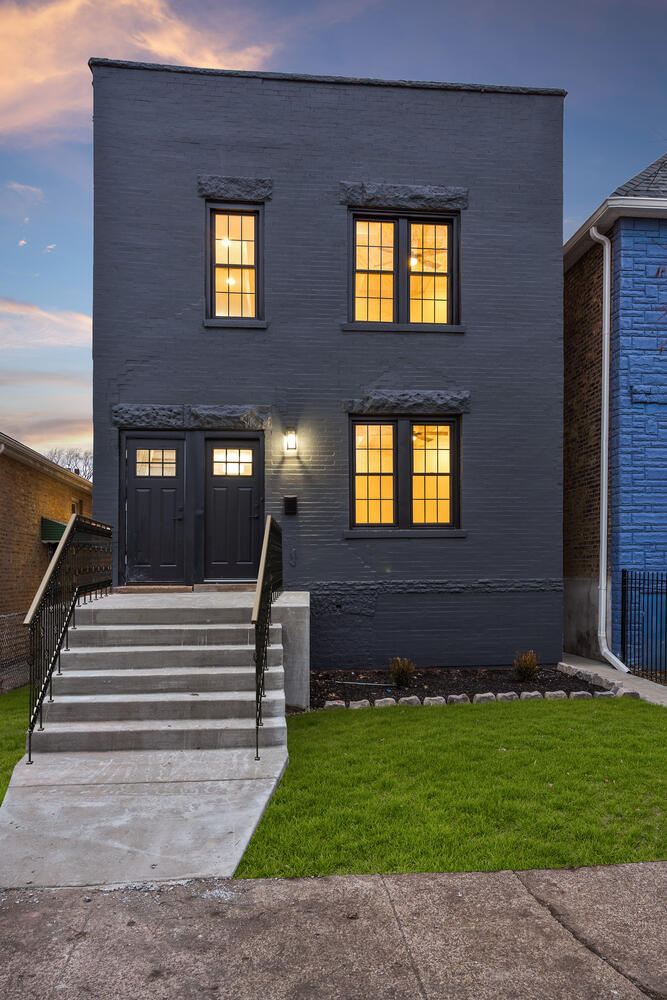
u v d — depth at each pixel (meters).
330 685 8.04
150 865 3.27
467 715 6.39
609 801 4.07
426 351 9.26
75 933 2.70
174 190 8.91
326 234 9.13
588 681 8.28
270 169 9.07
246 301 9.16
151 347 8.83
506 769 4.69
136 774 4.44
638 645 9.23
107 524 8.30
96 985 2.35
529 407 9.39
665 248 9.58
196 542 8.81
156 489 8.84
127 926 2.74
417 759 4.93
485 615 9.16
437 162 9.34
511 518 9.30
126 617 6.36
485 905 2.89
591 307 10.34
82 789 4.20
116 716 5.18
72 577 6.21
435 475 9.41
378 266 9.40
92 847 3.46
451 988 2.31
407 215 9.38
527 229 9.47
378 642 8.99
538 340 9.45
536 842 3.49
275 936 2.66
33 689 4.93
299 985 2.34
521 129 9.48
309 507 8.98
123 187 8.83
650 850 3.44
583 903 2.91
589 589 10.23
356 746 5.32
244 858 3.37
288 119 9.11
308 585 8.92
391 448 9.36
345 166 9.18
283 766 4.62
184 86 8.95
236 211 9.12
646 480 9.42
